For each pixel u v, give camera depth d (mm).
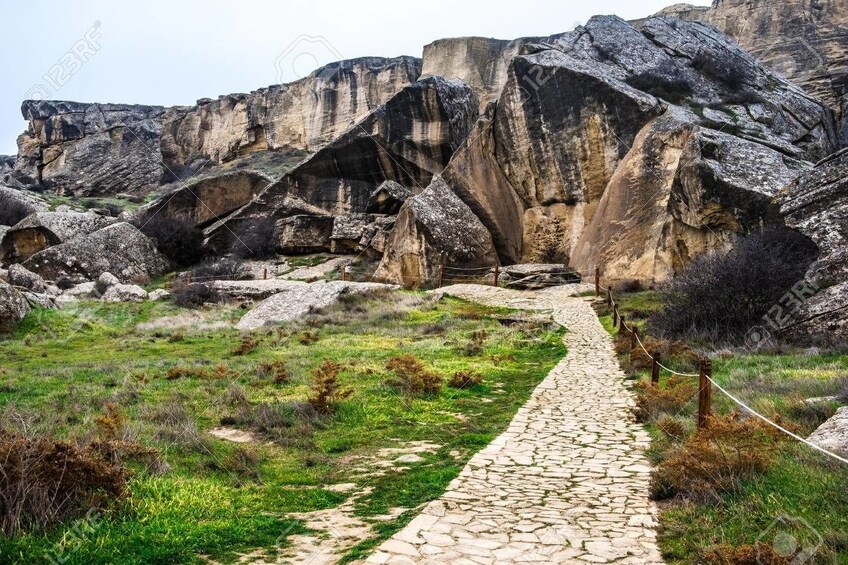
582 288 30609
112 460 7699
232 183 52250
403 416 11633
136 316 29344
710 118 33375
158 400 12125
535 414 11602
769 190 25969
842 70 56219
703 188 26578
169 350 20438
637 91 35219
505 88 38000
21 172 89000
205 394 12875
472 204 38438
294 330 23859
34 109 93750
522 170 37938
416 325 24359
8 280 34969
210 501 7125
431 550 5852
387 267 36562
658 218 29859
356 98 77188
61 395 12453
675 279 21719
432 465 8812
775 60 60812
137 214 53062
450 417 11609
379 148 47250
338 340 21234
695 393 11039
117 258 43500
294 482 8133
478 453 9227
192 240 49281
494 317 24969
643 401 11141
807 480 6906
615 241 31328
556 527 6414
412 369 13953
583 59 37906
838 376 11828
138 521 6398
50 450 6523
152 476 7637
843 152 18969
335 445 9820
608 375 15055
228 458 8844
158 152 85938
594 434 10211
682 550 5734
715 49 38625
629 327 20297
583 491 7547
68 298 33031
